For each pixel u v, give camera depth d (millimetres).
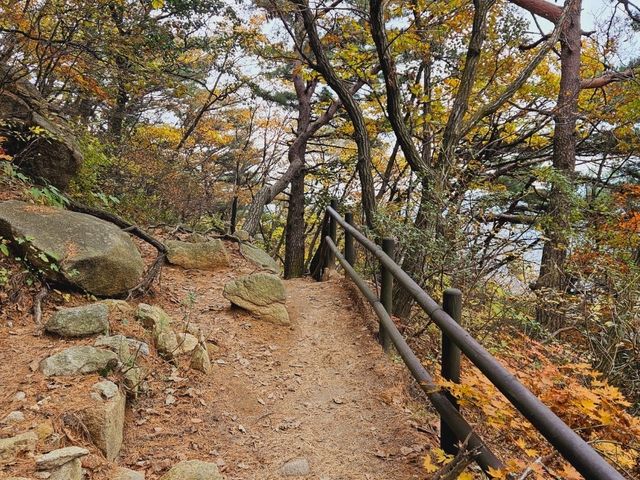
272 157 17234
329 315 5148
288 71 13992
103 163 7055
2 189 4578
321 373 3846
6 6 5633
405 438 2863
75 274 3730
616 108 9461
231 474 2535
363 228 5887
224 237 7645
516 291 6125
